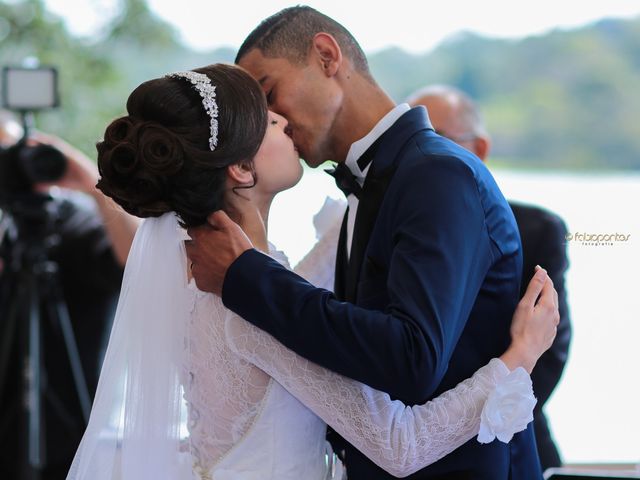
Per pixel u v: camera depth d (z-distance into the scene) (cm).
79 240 338
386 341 161
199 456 182
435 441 172
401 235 171
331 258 229
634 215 482
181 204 177
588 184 566
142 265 184
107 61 518
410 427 172
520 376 172
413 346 160
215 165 176
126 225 332
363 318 164
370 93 201
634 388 454
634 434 432
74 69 514
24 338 320
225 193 183
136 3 519
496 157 588
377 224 182
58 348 337
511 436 170
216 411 181
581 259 462
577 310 464
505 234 181
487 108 586
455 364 181
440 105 309
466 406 173
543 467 275
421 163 176
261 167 184
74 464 190
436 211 168
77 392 335
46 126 503
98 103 513
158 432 182
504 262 182
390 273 169
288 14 202
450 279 164
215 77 180
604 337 465
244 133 178
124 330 187
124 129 180
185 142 175
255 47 202
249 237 187
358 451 189
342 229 211
